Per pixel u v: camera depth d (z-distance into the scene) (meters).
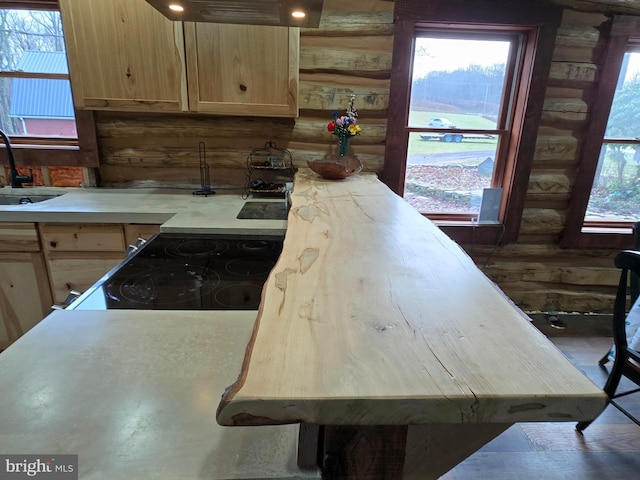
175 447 0.54
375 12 2.29
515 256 2.84
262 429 0.59
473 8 2.29
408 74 2.39
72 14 1.83
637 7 2.39
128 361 0.72
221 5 1.44
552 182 2.68
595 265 2.88
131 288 1.11
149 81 1.94
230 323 0.88
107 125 2.37
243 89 1.99
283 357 0.50
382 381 0.46
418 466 0.56
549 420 0.46
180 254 1.44
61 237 1.94
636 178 2.77
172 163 2.47
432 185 2.74
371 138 2.52
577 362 2.42
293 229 1.09
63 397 0.62
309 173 2.23
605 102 2.52
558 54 2.45
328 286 0.72
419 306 0.66
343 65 2.37
